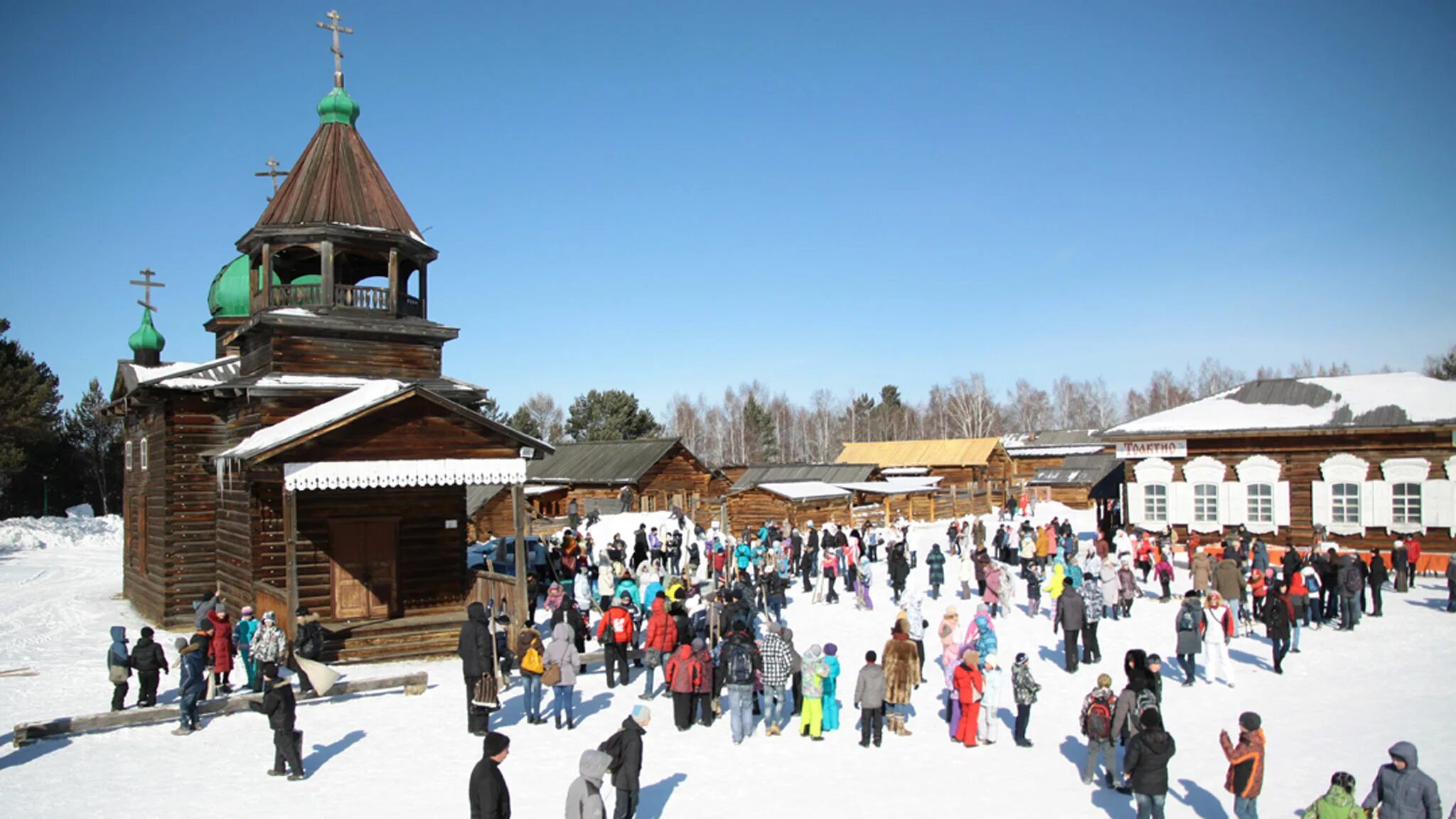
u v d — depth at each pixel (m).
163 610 27.12
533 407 143.25
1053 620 25.56
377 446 21.42
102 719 16.09
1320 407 35.53
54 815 12.14
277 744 13.77
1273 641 20.62
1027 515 60.66
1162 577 29.11
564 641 16.58
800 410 151.75
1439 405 33.19
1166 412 39.03
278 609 21.34
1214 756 14.97
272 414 24.84
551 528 44.47
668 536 36.81
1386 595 29.53
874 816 12.34
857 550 31.42
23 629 26.98
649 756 15.15
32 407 65.69
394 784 13.45
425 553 25.38
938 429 147.50
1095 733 13.38
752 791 13.39
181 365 32.75
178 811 12.33
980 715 16.89
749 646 16.27
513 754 14.99
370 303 27.08
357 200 27.30
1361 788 13.20
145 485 30.67
